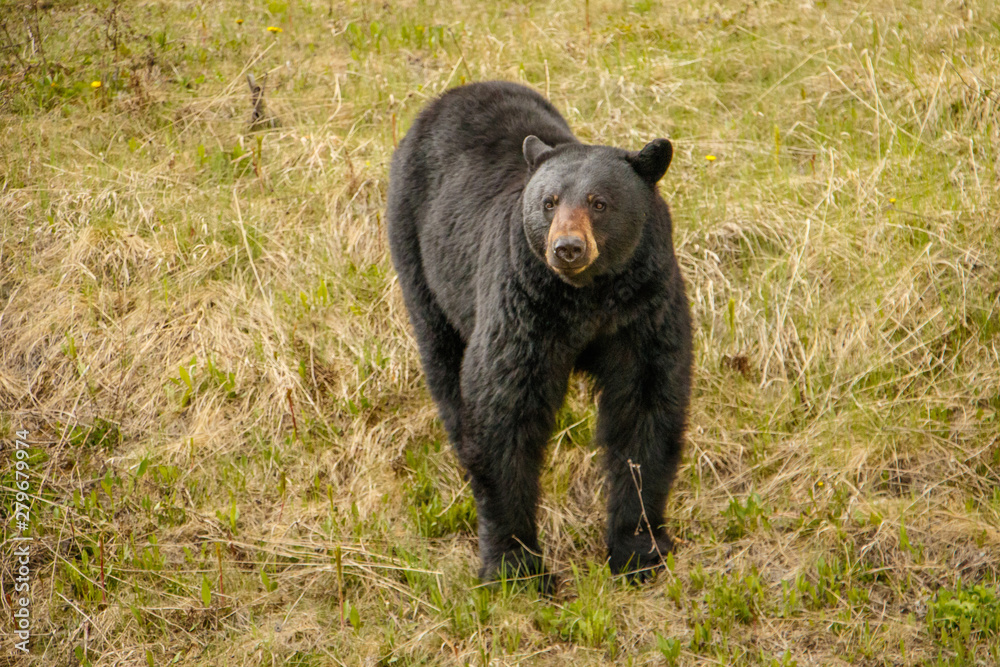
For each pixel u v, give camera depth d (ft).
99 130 53.62
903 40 53.21
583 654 29.89
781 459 36.47
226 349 42.32
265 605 32.86
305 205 48.29
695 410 38.55
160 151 52.47
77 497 36.91
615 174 30.04
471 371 32.09
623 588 32.22
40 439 39.68
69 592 34.14
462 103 38.78
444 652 30.45
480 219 34.58
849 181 45.19
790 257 42.14
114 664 31.60
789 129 49.70
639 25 60.70
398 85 55.88
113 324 43.24
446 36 61.98
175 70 58.54
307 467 38.52
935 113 47.55
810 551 32.24
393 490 37.27
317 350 42.47
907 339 38.75
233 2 66.39
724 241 43.60
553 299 30.63
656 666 29.22
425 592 32.81
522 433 31.81
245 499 37.42
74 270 45.27
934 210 42.63
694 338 40.24
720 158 48.29
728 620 29.96
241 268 46.16
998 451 34.35
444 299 36.94
